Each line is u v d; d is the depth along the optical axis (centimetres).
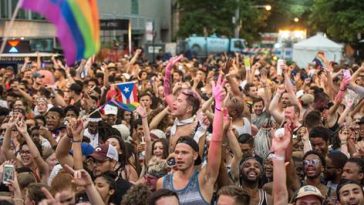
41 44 4328
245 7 7638
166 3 7444
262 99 1517
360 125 1280
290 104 1380
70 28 688
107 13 5766
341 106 1562
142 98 1495
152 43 4788
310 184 980
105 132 1179
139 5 6562
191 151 862
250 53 6081
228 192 740
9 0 4084
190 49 6209
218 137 870
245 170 932
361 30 5472
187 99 1072
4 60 2728
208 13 7138
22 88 1820
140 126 1333
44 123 1391
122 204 748
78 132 979
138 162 1126
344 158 995
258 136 1222
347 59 5250
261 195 940
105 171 949
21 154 1059
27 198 768
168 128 1261
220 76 916
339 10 5566
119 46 4356
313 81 2283
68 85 1950
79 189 814
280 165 867
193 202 852
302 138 1125
